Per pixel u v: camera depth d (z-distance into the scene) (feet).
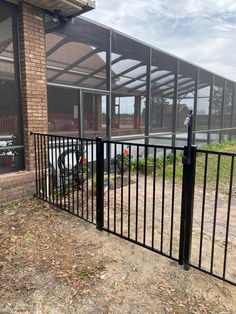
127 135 26.53
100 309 6.43
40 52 14.88
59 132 19.01
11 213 12.66
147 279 7.61
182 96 33.27
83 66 20.21
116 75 24.23
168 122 31.04
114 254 8.98
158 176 20.97
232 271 8.05
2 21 14.48
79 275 7.76
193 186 7.72
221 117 43.68
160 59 28.27
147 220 12.10
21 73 14.43
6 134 14.57
